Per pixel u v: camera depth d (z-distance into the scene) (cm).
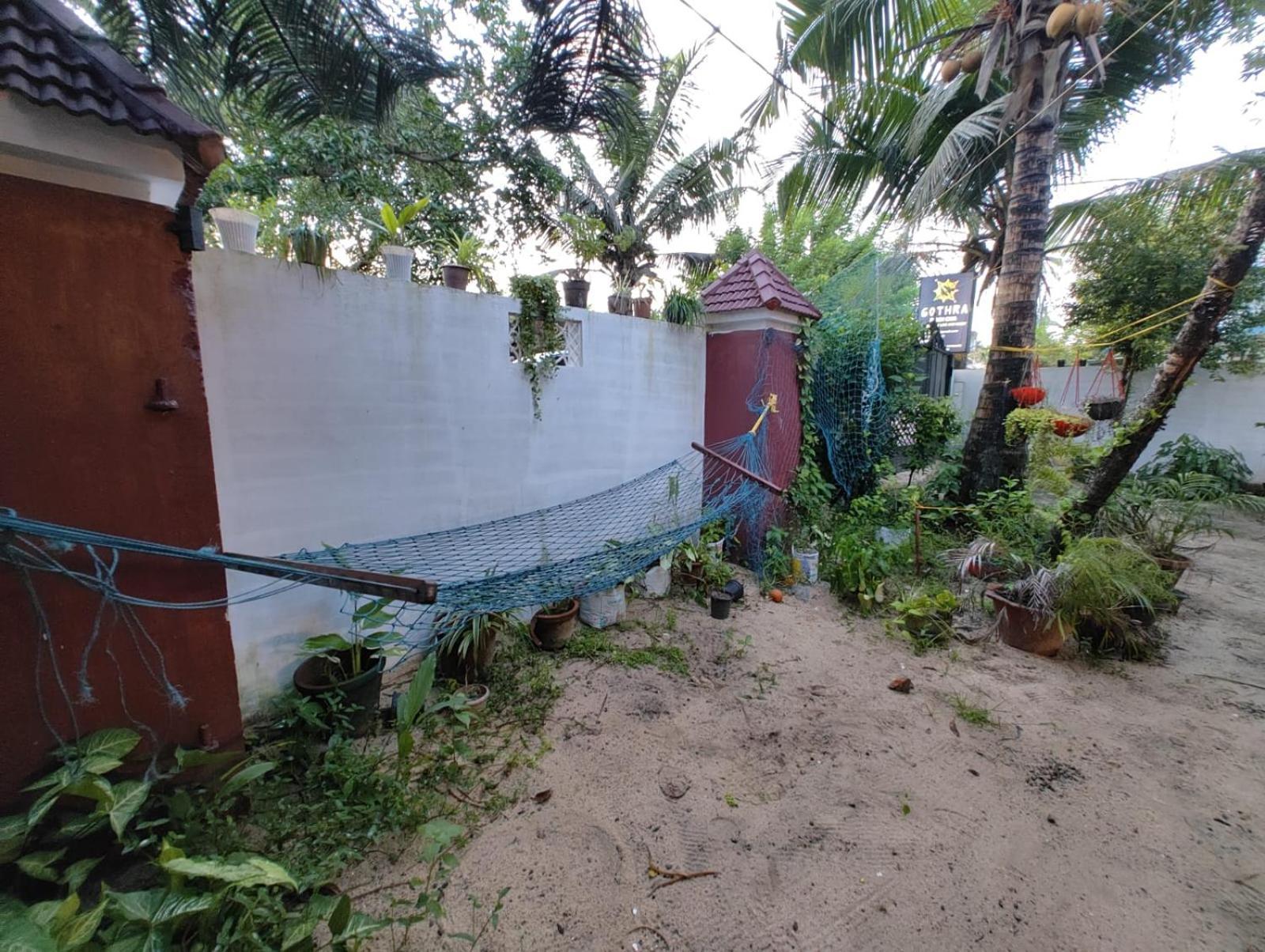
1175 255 723
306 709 236
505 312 352
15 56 146
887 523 583
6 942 114
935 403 681
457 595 259
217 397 241
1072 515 429
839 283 649
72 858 173
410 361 306
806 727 283
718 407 532
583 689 312
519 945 167
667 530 411
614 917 178
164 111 173
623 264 938
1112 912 181
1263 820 221
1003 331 529
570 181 806
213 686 209
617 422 441
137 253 183
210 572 205
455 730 269
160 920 133
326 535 281
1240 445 888
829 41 452
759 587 474
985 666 348
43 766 172
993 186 689
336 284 275
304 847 193
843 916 180
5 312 160
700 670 339
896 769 252
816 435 575
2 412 161
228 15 258
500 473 358
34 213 163
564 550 399
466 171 566
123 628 187
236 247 247
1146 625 369
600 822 217
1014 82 480
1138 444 399
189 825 181
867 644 379
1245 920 178
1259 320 759
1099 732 279
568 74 293
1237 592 480
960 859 203
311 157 531
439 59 304
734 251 1198
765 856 203
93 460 178
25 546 164
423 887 185
